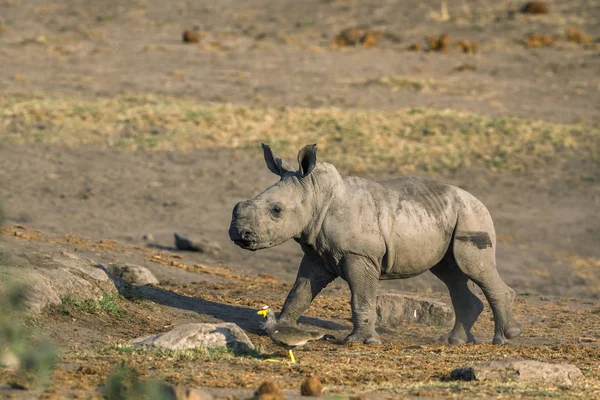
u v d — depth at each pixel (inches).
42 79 4163.4
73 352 1020.5
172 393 751.7
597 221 2888.8
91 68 4429.1
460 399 846.5
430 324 1448.1
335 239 1226.6
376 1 6131.9
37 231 2064.5
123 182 3014.3
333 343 1235.2
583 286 2327.8
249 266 2210.9
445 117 3764.8
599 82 4537.4
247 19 5703.7
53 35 5093.5
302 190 1225.4
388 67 4682.6
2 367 868.0
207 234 2588.6
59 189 2893.7
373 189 1257.4
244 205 1200.8
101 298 1253.7
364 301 1237.1
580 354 1187.3
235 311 1419.8
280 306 1502.2
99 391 811.4
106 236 2445.9
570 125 3784.5
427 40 5255.9
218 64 4633.4
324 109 3846.0
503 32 5423.2
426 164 3294.8
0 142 3260.3
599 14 5753.0
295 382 911.7
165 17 5679.1
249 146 3400.6
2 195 2770.7
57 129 3447.3
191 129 3533.5
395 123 3666.3
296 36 5324.8
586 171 3309.5
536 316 1583.4
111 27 5378.9
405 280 2199.8
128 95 3954.2
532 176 3257.9
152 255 2033.7
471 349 1205.7
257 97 4037.9
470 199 1294.3
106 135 3437.5
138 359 995.9
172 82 4249.5
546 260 2556.6
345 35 5147.6
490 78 4559.5
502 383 930.1
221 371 951.6
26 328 1046.4
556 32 5393.7
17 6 5762.8
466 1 6072.8
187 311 1363.2
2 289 1009.5
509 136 3592.5
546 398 863.7
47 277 1203.9
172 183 3043.8
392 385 913.5
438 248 1269.7
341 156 3307.1
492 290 1289.4
